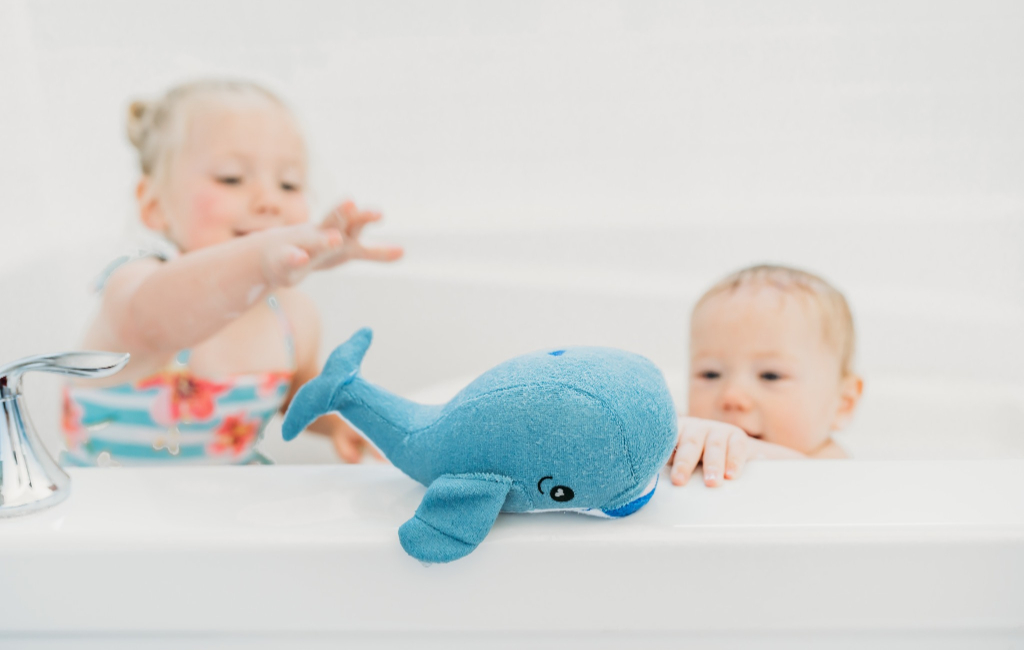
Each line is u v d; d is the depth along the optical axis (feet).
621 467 1.32
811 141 4.20
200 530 1.40
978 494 1.50
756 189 4.33
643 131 4.36
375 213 3.29
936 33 3.92
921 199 4.12
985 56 3.90
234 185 4.11
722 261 4.44
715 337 3.89
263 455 4.21
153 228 4.15
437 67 4.30
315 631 1.44
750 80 4.20
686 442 1.76
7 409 1.48
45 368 1.48
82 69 3.91
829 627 1.41
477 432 1.35
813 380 3.77
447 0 4.19
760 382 3.77
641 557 1.37
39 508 1.47
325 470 1.70
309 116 4.30
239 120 4.06
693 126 4.32
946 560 1.36
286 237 3.29
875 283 4.22
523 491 1.35
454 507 1.33
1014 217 4.02
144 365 3.81
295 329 4.34
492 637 1.44
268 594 1.40
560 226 4.50
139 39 3.95
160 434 3.94
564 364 1.39
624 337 4.52
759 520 1.41
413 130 4.39
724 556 1.37
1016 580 1.36
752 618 1.40
